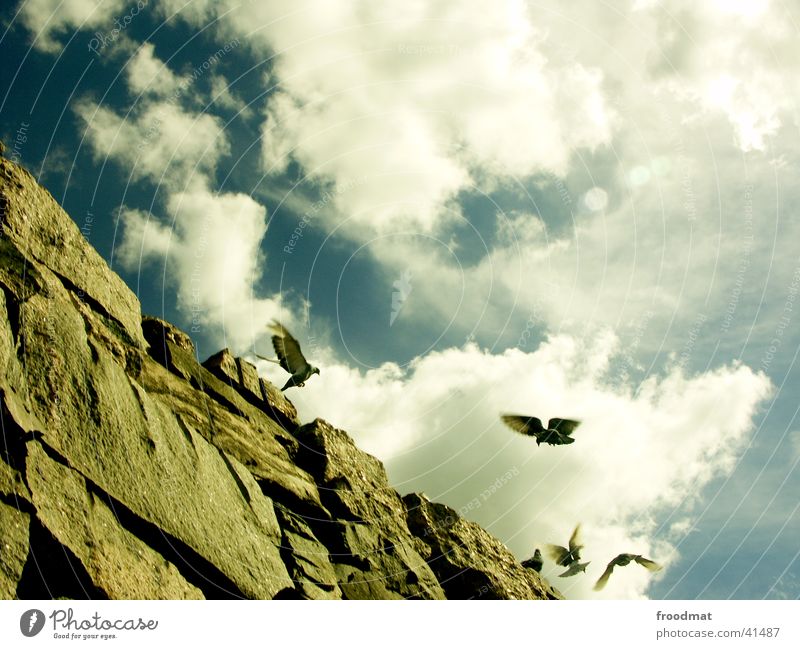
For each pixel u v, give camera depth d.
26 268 12.21
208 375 16.70
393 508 18.92
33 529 9.49
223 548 12.34
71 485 10.34
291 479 16.14
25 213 12.94
